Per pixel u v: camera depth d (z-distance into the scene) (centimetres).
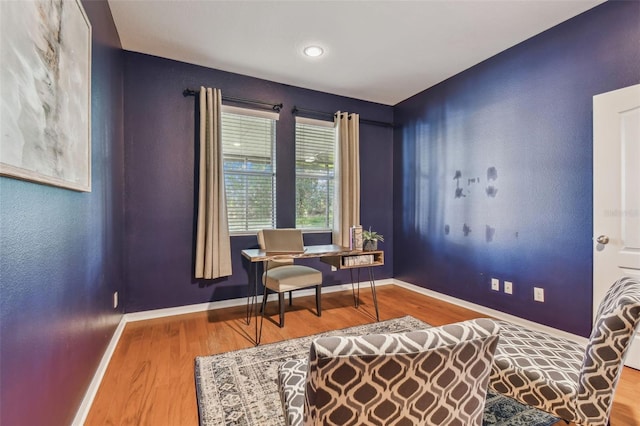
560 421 152
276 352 222
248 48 279
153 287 293
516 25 244
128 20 237
